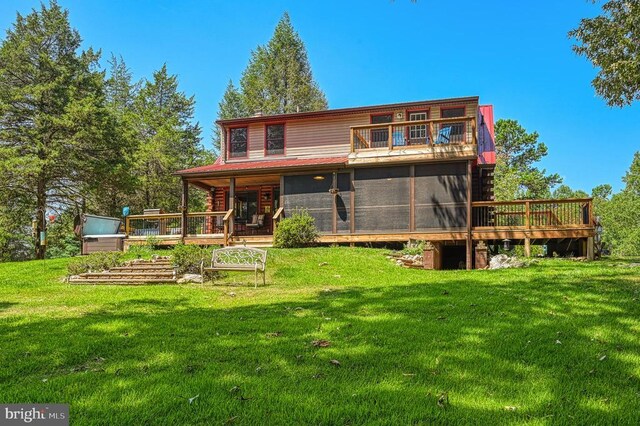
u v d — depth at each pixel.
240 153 21.41
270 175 18.27
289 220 16.02
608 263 11.86
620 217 49.88
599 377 3.45
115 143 27.44
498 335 4.61
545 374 3.52
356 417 2.79
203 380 3.44
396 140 17.94
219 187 23.06
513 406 2.92
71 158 25.42
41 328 5.56
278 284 9.78
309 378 3.49
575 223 14.90
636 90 12.57
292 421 2.74
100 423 2.75
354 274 10.95
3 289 9.99
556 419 2.73
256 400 3.04
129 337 4.92
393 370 3.65
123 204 32.28
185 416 2.82
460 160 15.61
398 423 2.69
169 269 11.64
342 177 17.09
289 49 41.06
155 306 7.23
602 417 2.76
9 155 23.38
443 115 18.44
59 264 13.98
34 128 24.89
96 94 27.81
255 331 5.09
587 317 5.32
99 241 18.59
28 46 25.83
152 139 32.28
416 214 16.03
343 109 19.45
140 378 3.53
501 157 44.69
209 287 9.62
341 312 6.11
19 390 3.34
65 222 29.56
